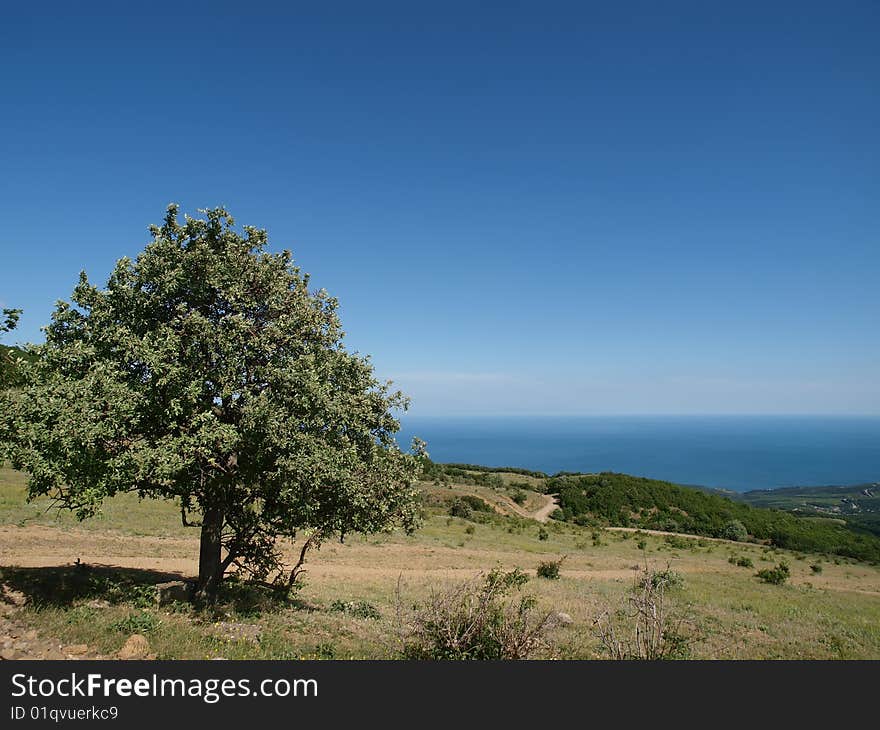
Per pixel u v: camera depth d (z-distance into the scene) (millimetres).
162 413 10695
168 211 12266
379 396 13945
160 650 8852
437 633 9047
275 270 13312
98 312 11234
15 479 34031
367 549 33875
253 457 11102
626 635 13562
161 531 27547
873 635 20844
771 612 24359
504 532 55031
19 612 9664
